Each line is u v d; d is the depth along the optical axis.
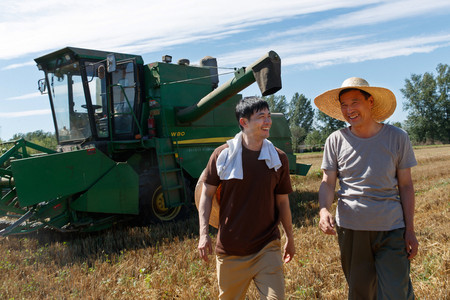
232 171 2.55
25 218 5.91
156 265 4.97
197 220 7.71
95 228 6.73
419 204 8.59
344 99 2.84
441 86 76.69
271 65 7.00
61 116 8.08
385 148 2.72
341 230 2.92
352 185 2.82
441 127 75.69
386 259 2.64
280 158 2.64
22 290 4.16
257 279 2.52
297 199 10.05
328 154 3.01
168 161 8.04
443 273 4.06
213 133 9.32
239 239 2.56
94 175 6.54
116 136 8.02
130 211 7.00
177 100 8.62
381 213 2.69
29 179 5.77
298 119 89.06
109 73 7.85
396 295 2.52
